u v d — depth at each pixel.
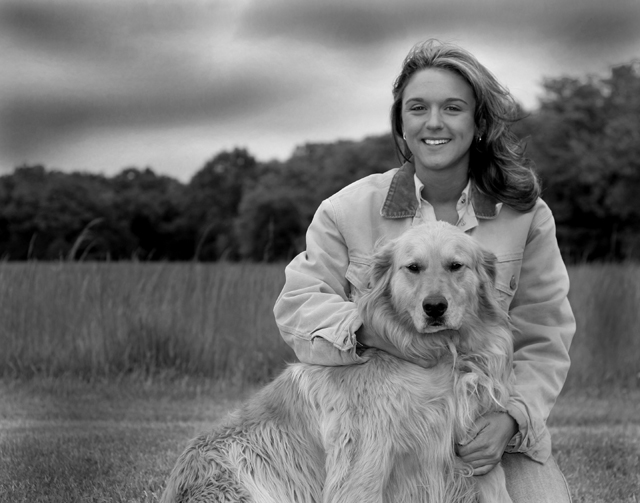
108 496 4.35
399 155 3.95
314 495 3.30
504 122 3.61
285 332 3.54
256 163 41.62
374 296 3.28
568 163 34.50
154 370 9.02
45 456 5.25
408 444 3.14
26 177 21.62
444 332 3.25
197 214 30.62
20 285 9.41
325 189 41.25
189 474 3.36
